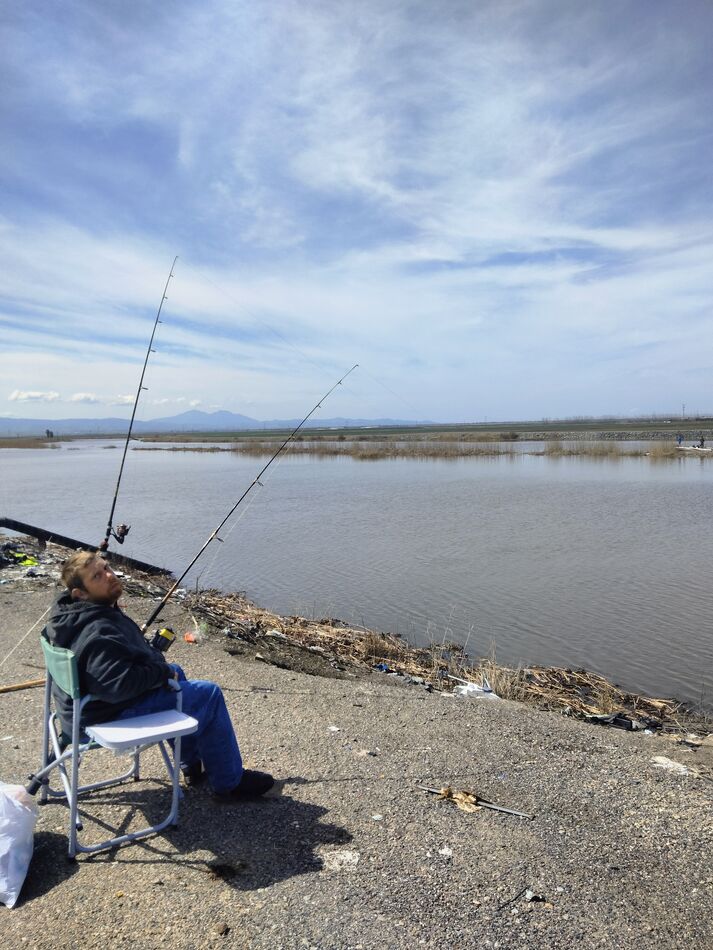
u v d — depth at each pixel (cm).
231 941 274
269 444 7281
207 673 638
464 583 1274
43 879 312
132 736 311
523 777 438
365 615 1084
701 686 802
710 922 298
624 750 503
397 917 291
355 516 2123
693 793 425
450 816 380
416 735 502
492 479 3272
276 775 422
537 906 303
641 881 326
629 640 959
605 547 1579
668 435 7450
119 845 339
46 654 345
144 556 1543
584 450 4906
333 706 559
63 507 2411
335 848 341
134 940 274
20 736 478
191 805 379
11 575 1018
